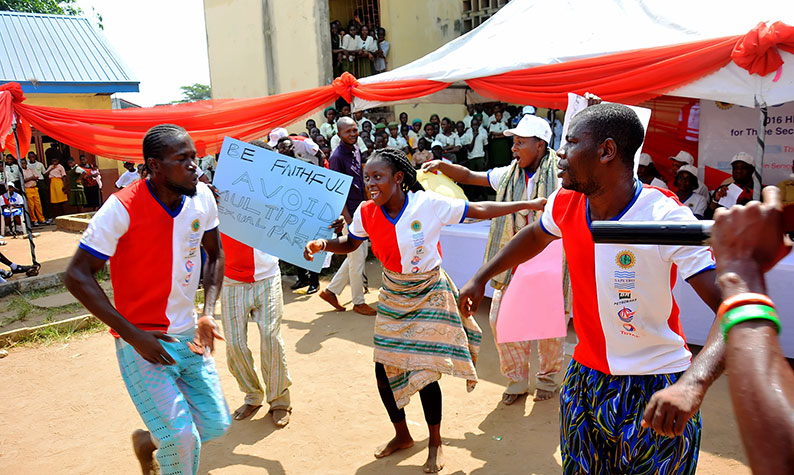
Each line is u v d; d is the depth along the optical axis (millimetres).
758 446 804
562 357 4230
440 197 3238
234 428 4141
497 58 5996
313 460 3676
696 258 1898
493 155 11555
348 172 6688
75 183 16391
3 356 5805
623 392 2156
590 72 5195
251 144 3875
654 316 2100
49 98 16438
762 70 4281
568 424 2295
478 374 4855
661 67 4758
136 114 7359
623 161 2029
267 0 12797
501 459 3564
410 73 6613
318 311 6793
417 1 13547
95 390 4926
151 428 2627
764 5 4879
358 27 12852
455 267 6570
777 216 992
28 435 4188
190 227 2764
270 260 4094
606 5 5973
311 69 12180
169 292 2742
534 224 2430
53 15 18359
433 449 3480
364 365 5133
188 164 2580
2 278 8609
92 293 2502
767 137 7008
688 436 2047
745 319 913
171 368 2742
